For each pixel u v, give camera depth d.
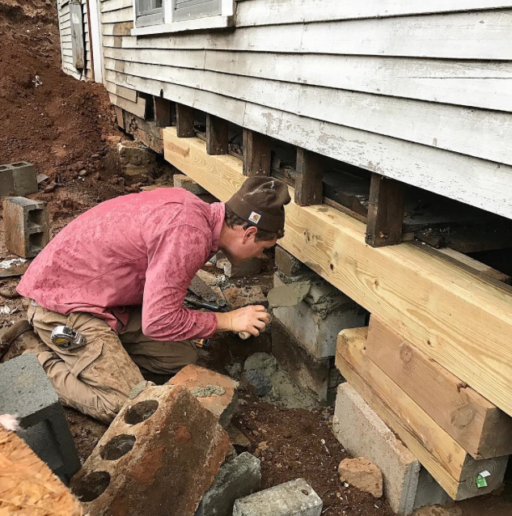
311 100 2.42
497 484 1.76
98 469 1.62
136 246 2.20
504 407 1.48
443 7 1.58
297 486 1.90
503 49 1.40
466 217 2.19
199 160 4.18
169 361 2.54
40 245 4.12
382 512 2.02
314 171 2.62
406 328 1.89
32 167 5.76
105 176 6.75
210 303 3.27
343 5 2.07
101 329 2.29
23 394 1.61
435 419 1.76
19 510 0.73
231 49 3.27
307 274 2.83
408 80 1.77
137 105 6.31
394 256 1.94
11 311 3.24
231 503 1.88
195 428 1.72
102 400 2.13
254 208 2.16
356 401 2.24
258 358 3.28
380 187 1.98
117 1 6.42
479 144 1.52
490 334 1.50
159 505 1.61
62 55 12.67
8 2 15.95
